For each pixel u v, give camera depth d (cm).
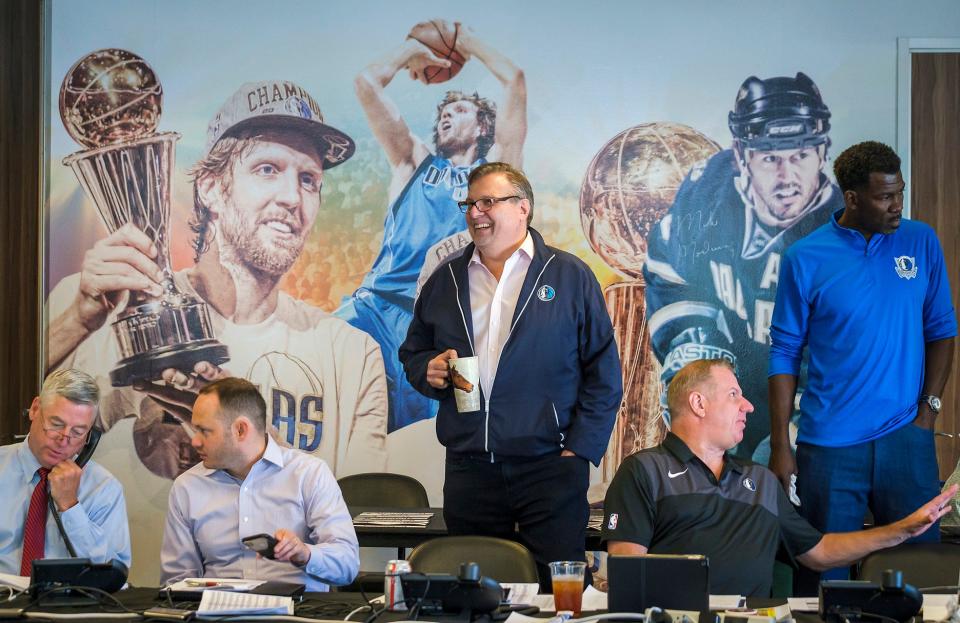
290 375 496
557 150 493
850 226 390
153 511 496
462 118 495
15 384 496
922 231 388
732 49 491
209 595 244
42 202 500
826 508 384
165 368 497
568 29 494
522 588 264
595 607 246
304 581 309
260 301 498
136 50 503
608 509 301
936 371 388
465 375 328
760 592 292
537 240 360
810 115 488
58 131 503
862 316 381
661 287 490
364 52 498
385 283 495
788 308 400
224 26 502
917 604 223
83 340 499
